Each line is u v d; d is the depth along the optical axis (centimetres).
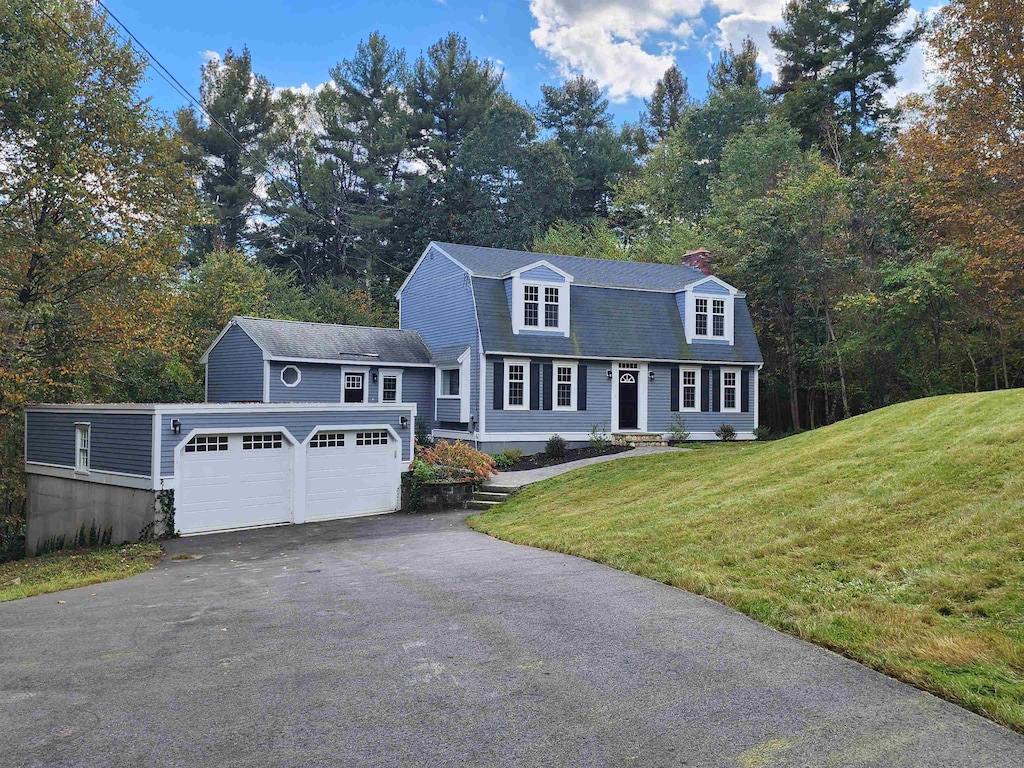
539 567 944
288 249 5091
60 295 2138
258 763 417
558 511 1444
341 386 2450
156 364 2548
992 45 2258
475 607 753
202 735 458
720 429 2720
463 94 5325
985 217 2180
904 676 500
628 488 1538
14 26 1977
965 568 665
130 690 548
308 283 4909
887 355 2612
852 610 627
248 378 2398
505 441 2389
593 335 2533
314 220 4891
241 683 554
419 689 525
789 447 1541
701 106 5134
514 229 4738
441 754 420
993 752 393
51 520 1869
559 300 2491
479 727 455
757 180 3716
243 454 1583
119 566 1211
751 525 962
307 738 448
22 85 1989
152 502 1472
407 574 970
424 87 5294
